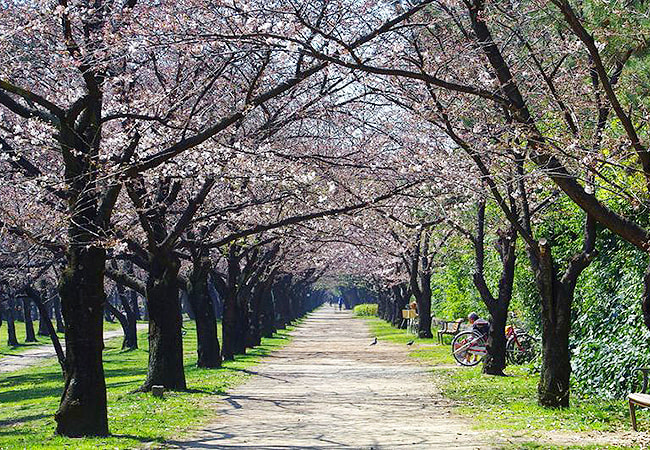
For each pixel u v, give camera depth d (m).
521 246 22.98
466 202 20.55
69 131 12.49
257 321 41.78
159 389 17.70
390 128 18.47
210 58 15.73
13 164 16.53
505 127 12.16
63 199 14.66
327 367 28.12
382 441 11.70
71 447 11.14
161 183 18.42
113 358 39.53
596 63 9.27
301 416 15.06
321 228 20.91
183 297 89.50
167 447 11.41
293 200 18.81
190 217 17.69
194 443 11.80
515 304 26.52
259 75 13.38
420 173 16.67
